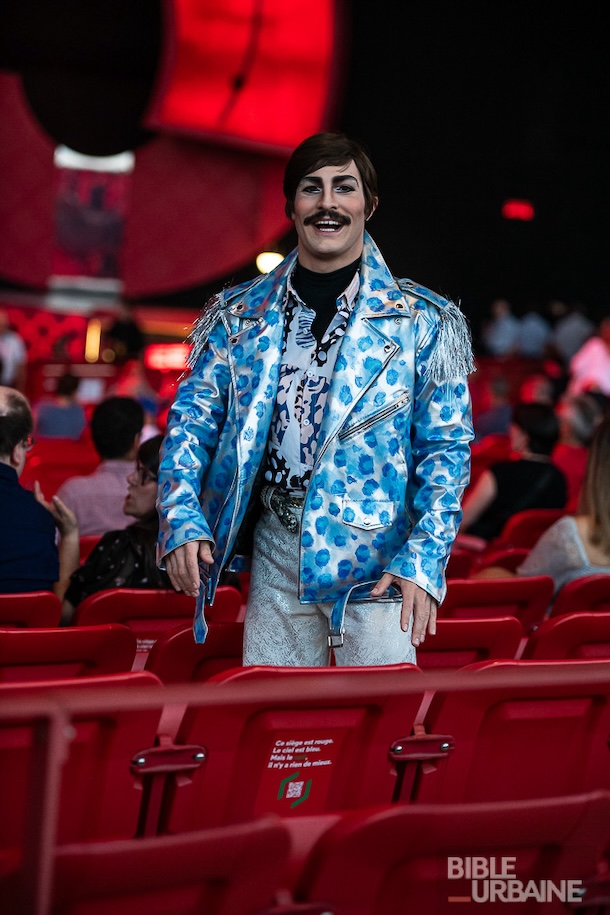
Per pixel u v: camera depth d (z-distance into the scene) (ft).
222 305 9.10
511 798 7.79
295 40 65.51
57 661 8.29
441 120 72.69
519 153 72.23
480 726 7.52
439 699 7.36
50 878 4.81
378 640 8.55
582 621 9.40
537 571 12.66
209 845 4.98
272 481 8.82
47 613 9.53
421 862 5.54
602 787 8.02
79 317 60.29
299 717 7.00
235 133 67.82
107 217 75.56
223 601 10.39
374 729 7.21
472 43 71.72
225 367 8.96
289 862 5.91
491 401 36.09
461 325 8.83
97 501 14.98
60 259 75.10
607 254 73.00
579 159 72.28
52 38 70.13
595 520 12.38
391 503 8.60
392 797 7.47
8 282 71.61
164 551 8.35
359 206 8.76
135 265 71.46
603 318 70.90
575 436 25.71
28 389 46.11
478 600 11.57
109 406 15.23
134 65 71.00
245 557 9.12
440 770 7.47
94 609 10.00
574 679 5.77
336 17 64.90
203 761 6.84
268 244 72.08
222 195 72.02
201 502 8.89
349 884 5.43
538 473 18.89
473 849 5.58
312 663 8.89
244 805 7.08
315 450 8.61
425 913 5.62
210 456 8.93
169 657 8.99
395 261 73.61
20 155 69.82
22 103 69.72
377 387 8.61
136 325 53.47
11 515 10.69
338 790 7.30
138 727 6.63
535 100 71.10
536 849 5.76
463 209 73.41
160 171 71.36
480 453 26.61
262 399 8.73
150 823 6.89
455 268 73.82
